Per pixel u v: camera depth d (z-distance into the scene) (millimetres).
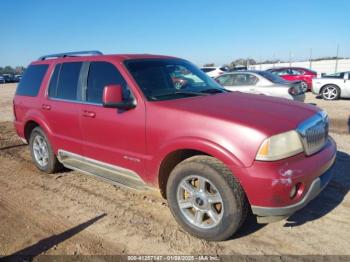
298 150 3084
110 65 4207
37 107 5281
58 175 5520
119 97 3660
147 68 4160
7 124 10883
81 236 3576
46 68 5289
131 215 4004
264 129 2979
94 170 4527
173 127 3410
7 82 58844
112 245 3391
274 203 2961
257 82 10477
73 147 4703
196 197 3371
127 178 4121
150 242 3420
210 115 3230
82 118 4410
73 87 4656
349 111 11344
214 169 3139
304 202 3088
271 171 2922
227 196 3094
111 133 4043
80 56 4758
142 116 3684
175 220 3840
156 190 3797
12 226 3842
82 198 4543
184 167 3357
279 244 3311
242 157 2986
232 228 3170
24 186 5094
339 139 7152
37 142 5664
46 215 4082
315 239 3375
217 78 11398
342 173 5051
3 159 6617
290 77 19312
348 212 3887
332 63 39094
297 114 3387
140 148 3756
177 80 4254
